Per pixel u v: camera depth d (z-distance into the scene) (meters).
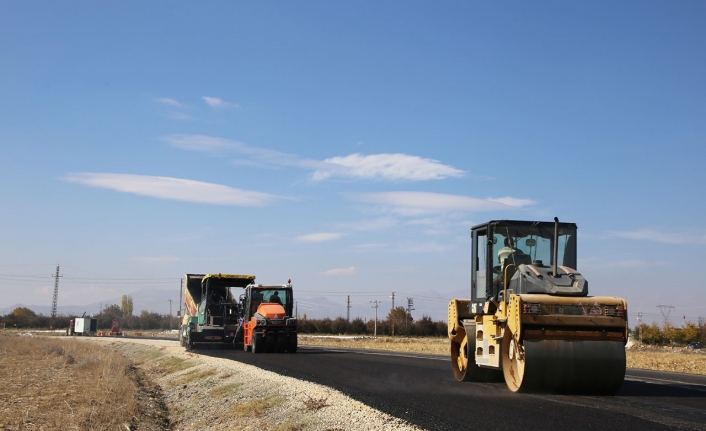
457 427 10.05
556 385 12.82
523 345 12.75
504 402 12.38
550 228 14.98
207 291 35.31
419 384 16.03
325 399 13.75
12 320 116.81
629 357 30.84
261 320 30.59
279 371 20.23
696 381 16.67
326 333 89.88
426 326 88.19
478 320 15.77
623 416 10.55
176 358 31.28
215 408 16.77
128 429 15.03
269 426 12.92
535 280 13.44
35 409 17.36
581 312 12.78
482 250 15.64
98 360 33.38
